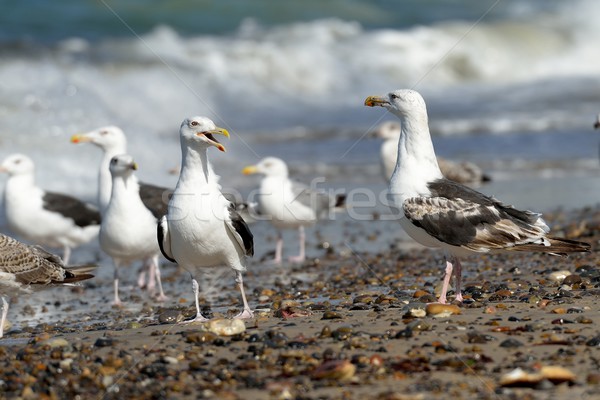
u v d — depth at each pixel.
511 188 21.52
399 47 38.88
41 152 24.17
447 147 26.47
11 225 16.73
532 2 47.81
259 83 35.12
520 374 7.56
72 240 16.89
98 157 24.73
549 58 41.00
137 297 14.12
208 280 15.03
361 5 45.94
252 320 10.56
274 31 39.53
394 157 20.17
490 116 30.70
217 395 7.67
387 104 11.36
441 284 12.27
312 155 25.86
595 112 30.92
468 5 48.47
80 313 12.94
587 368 7.93
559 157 25.08
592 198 20.33
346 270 15.02
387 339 9.04
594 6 44.84
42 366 8.72
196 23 40.88
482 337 8.87
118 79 31.25
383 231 18.77
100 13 40.50
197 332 9.59
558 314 9.93
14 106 26.52
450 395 7.40
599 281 11.98
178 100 31.55
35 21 38.53
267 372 8.23
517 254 14.76
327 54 37.22
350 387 7.68
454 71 39.00
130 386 8.05
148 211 13.77
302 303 11.88
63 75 29.92
